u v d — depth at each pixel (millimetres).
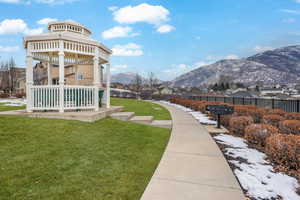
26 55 6270
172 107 15477
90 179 2479
